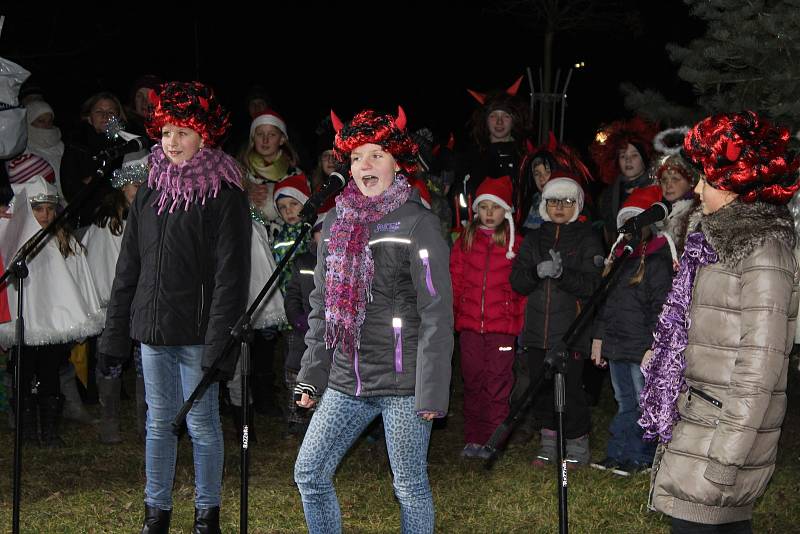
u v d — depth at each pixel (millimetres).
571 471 5238
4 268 5312
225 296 3904
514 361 5941
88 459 5445
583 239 5258
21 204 5406
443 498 4883
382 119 3434
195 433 4039
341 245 3436
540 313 5277
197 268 3926
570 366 5223
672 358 3062
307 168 7680
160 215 3949
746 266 2902
